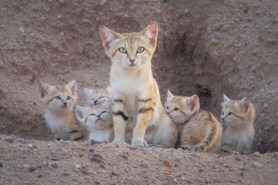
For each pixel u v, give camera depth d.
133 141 12.52
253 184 10.10
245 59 16.08
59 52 17.02
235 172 10.49
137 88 12.73
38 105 15.62
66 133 14.87
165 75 17.33
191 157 10.95
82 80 16.64
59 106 14.57
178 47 17.64
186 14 17.66
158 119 13.38
